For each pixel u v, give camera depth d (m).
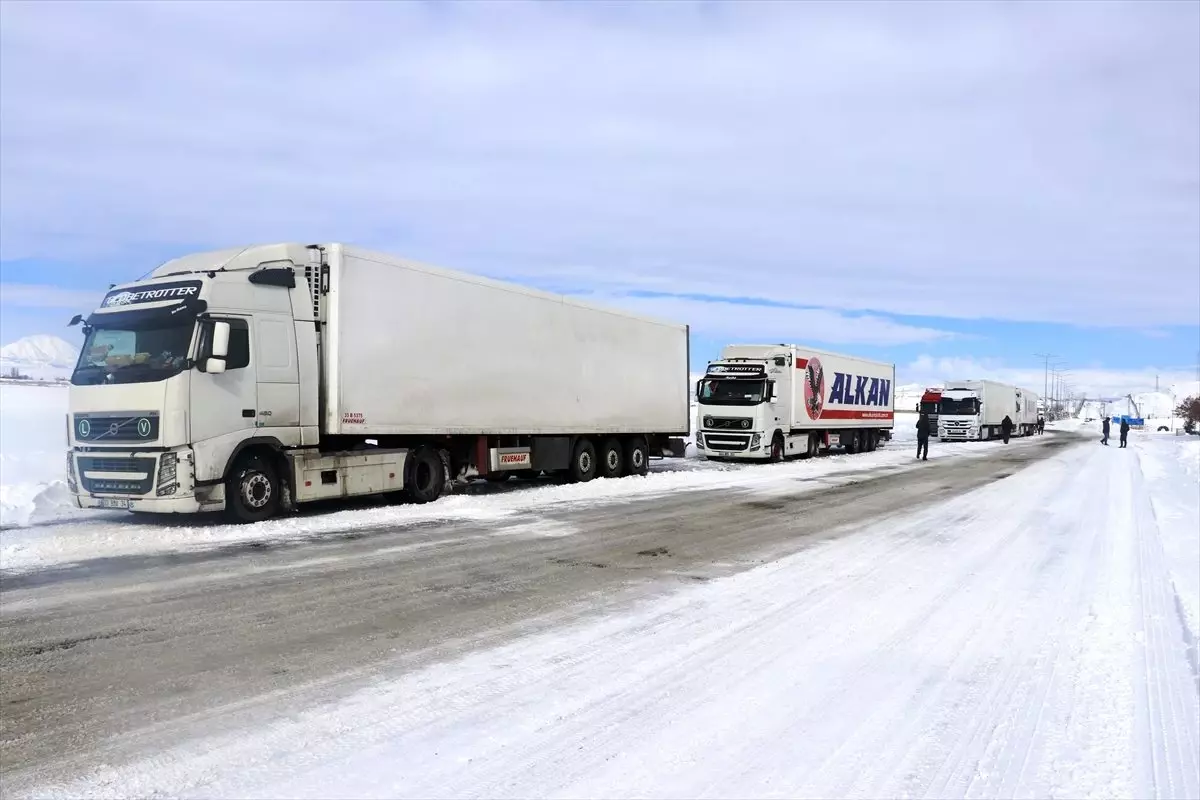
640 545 9.91
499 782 3.57
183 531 10.32
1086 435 68.69
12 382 46.47
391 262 12.73
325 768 3.70
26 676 4.92
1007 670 5.17
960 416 47.66
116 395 10.50
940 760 3.83
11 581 7.57
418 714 4.37
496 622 6.29
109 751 3.87
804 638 5.88
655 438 21.11
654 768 3.72
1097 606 6.84
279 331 11.30
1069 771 3.72
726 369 25.61
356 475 12.37
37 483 13.23
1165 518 12.60
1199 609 6.62
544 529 11.13
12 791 3.45
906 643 5.76
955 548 9.78
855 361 31.80
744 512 13.16
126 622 6.16
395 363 12.77
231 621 6.23
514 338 15.38
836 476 20.59
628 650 5.57
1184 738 4.10
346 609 6.65
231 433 10.67
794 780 3.61
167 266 11.50
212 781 3.56
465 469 14.68
